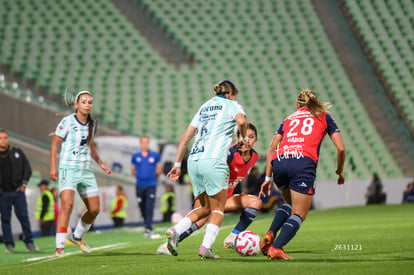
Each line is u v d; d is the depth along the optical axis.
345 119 101.25
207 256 21.00
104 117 90.00
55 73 95.12
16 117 70.19
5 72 86.38
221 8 114.75
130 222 60.84
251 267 17.97
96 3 109.12
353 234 33.66
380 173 94.94
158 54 103.88
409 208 71.06
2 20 102.44
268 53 109.25
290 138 20.78
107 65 99.69
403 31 115.94
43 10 105.88
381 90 109.00
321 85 105.94
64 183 25.75
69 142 25.77
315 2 122.69
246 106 99.94
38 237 48.25
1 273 19.88
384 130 102.81
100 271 18.78
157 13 111.38
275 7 116.62
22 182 33.38
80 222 26.50
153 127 92.75
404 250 22.88
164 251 24.48
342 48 114.56
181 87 100.25
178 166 21.69
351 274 15.82
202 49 107.38
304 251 23.81
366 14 117.75
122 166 71.38
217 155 20.66
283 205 21.69
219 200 20.94
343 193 90.00
